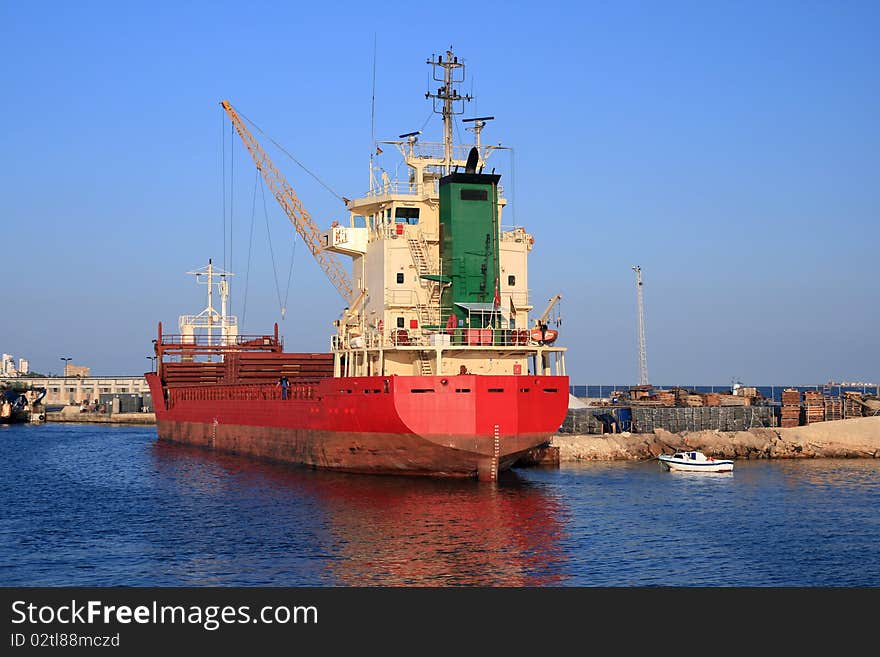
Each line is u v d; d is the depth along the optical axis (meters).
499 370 58.88
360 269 67.88
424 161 63.62
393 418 53.88
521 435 54.00
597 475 62.81
